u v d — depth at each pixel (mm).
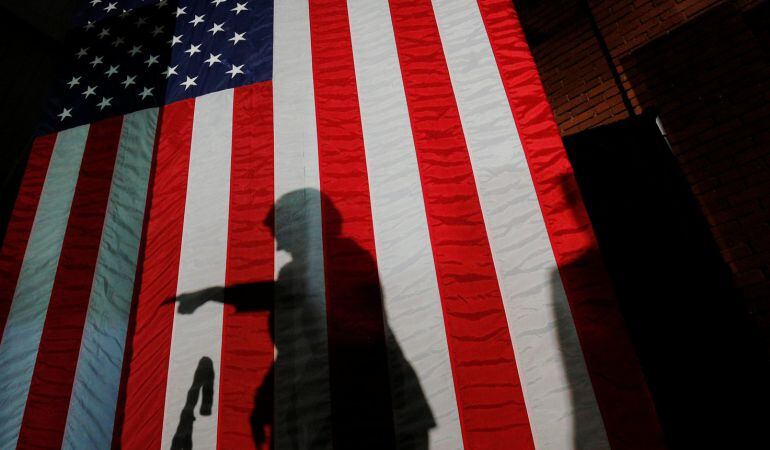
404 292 1937
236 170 2402
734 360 1903
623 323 1678
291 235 2152
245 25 2994
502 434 1641
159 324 2092
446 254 1973
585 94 3248
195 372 1949
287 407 1815
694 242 2223
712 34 2705
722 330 1980
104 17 3410
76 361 2078
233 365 1931
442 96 2350
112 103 2885
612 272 2189
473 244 1968
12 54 3658
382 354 1843
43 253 2379
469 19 2555
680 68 2783
